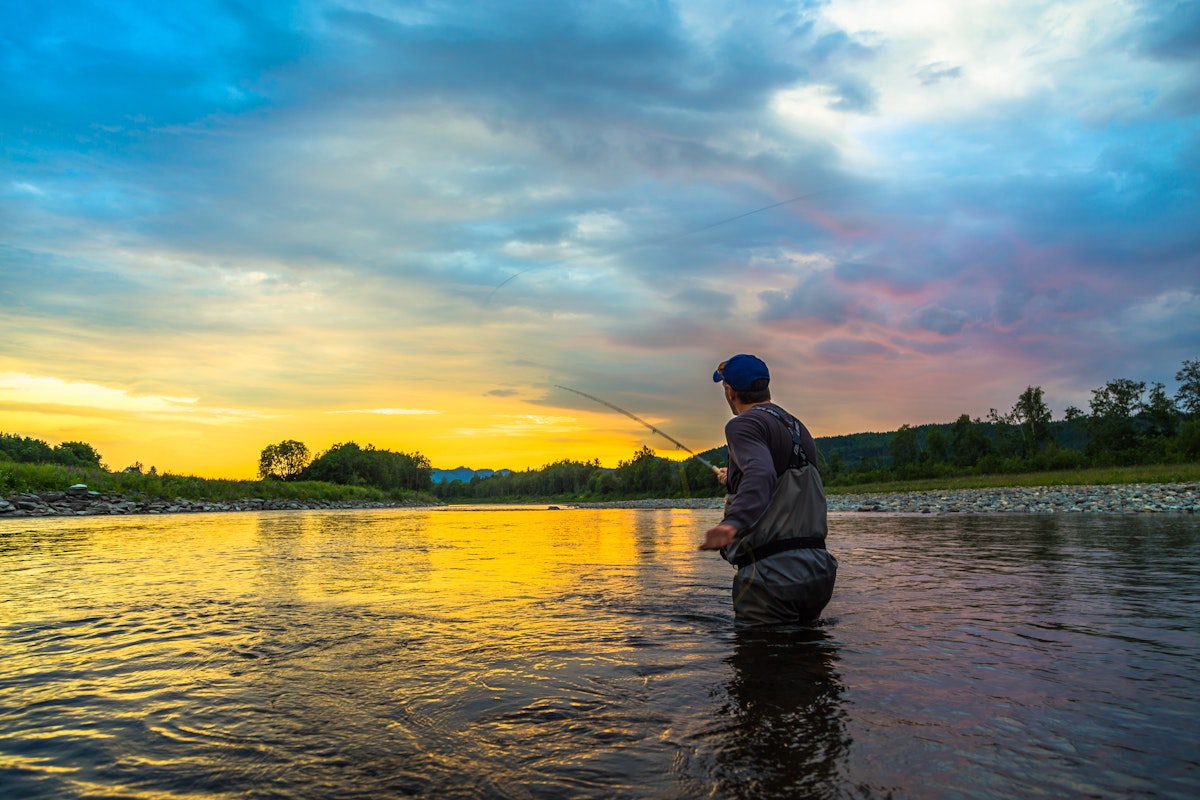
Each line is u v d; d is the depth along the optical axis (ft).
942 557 15.67
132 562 15.72
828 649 6.83
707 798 3.62
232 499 92.32
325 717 4.97
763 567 8.13
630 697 5.33
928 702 5.12
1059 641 7.04
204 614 8.91
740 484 7.79
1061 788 3.66
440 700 5.31
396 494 168.25
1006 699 5.16
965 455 195.72
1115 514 39.45
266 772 4.07
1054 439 178.81
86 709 5.21
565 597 10.30
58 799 3.73
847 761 4.06
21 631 7.93
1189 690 5.33
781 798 3.60
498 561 15.99
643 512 76.28
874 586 11.09
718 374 9.75
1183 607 8.93
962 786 3.70
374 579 12.53
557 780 3.88
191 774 4.05
